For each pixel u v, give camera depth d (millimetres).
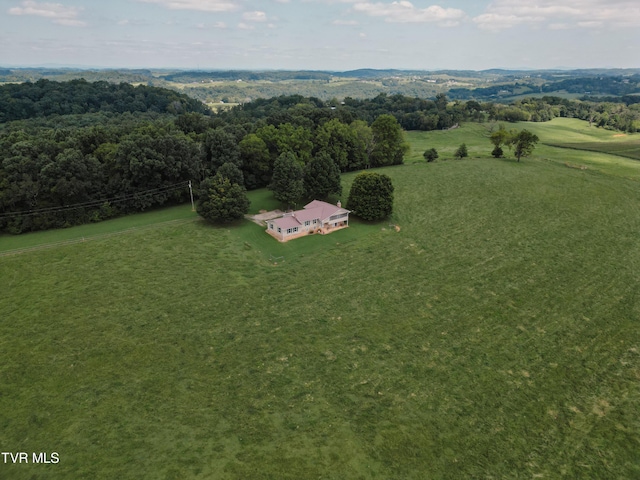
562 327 40938
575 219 70188
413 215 72125
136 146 68312
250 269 51500
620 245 60000
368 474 25328
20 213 59906
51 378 32531
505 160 113125
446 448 27234
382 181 67438
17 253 52812
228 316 41656
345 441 27594
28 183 59906
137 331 38656
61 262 51000
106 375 33062
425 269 52781
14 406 29734
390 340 38562
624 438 28109
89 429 27953
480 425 29125
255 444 27219
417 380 33438
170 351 36156
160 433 27828
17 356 34719
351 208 69312
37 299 43000
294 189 70375
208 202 63000
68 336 37500
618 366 35438
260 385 32594
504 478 25219
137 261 51969
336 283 48812
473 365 35344
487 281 49844
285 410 30156
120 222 65125
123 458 25859
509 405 30969
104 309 41812
